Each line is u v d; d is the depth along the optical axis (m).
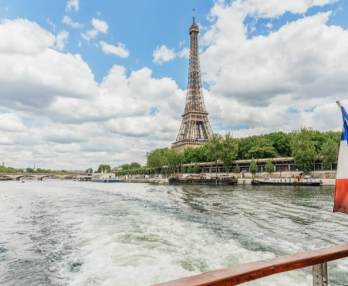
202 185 120.06
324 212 36.97
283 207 42.38
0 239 24.53
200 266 15.59
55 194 81.62
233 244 20.53
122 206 45.50
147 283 13.16
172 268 15.06
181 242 20.62
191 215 34.72
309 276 13.27
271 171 127.25
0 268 17.06
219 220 31.11
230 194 68.12
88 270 15.30
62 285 13.88
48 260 18.03
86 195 74.88
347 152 6.89
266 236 23.56
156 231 24.47
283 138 146.50
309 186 96.88
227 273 3.92
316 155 115.06
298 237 23.30
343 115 7.09
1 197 71.00
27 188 124.81
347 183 6.82
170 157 186.25
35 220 34.28
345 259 16.62
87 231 25.33
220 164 160.00
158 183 171.12
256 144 147.00
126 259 16.52
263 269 4.14
